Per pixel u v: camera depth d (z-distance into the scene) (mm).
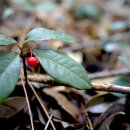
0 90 258
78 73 284
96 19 895
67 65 284
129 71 432
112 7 1022
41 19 708
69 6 936
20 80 344
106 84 315
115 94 356
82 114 356
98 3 1039
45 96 360
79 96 385
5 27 673
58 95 368
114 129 336
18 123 324
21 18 731
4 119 322
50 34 290
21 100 335
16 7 756
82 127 332
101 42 634
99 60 566
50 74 279
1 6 727
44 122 330
